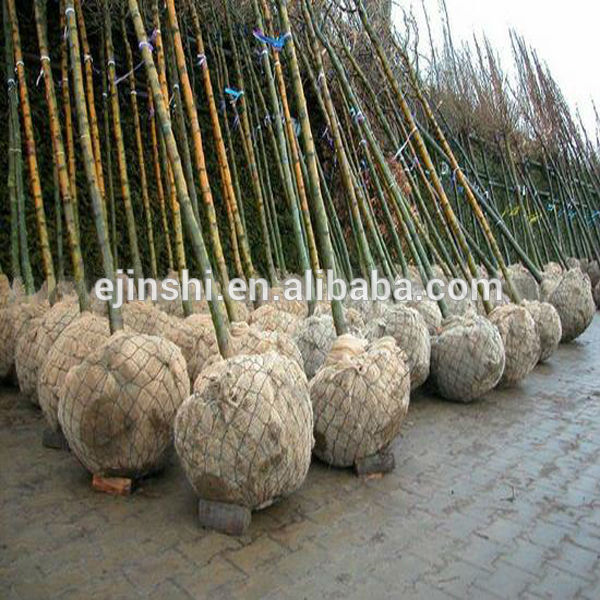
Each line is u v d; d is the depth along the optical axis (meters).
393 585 1.29
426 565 1.37
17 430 2.17
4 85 3.32
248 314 2.87
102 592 1.24
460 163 5.98
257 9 3.08
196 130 2.28
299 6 3.46
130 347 1.64
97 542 1.44
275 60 3.11
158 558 1.37
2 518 1.54
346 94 3.38
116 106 3.13
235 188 3.95
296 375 1.60
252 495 1.47
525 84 6.54
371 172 3.64
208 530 1.50
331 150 4.81
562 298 4.08
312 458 1.96
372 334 2.49
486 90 6.10
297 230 2.89
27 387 2.32
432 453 2.08
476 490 1.78
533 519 1.61
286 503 1.66
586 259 6.85
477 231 6.03
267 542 1.46
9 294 2.74
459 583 1.31
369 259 3.03
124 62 3.86
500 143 6.41
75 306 2.42
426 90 5.22
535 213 6.93
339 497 1.71
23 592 1.23
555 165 6.76
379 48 3.36
